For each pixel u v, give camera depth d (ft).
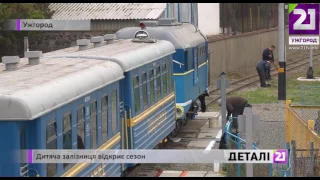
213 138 120.06
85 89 66.69
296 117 101.50
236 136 90.02
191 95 125.29
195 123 135.54
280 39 165.07
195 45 128.36
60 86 60.95
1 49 166.81
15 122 52.70
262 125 130.72
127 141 84.99
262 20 282.97
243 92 180.45
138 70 89.30
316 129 104.58
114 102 78.38
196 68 130.21
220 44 219.20
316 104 147.84
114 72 77.66
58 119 59.77
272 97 170.91
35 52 73.05
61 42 187.62
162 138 102.99
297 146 98.94
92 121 69.87
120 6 189.98
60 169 60.39
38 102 54.85
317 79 205.87
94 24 186.39
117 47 95.81
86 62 76.23
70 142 63.00
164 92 104.94
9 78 61.41
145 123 92.12
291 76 218.38
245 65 250.57
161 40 111.24
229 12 240.94
